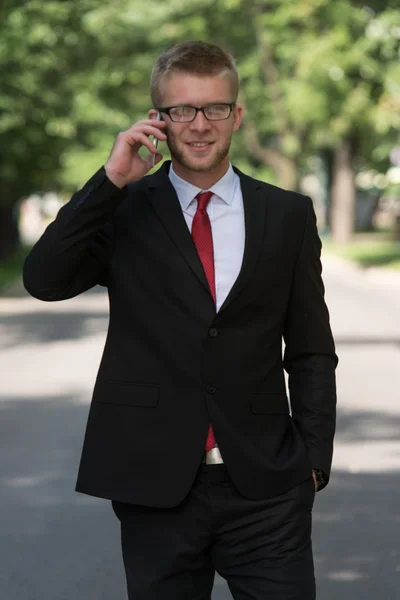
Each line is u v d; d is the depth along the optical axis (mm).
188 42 4801
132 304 4785
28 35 36219
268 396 4832
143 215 4832
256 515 4762
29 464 11641
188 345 4727
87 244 4672
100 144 48781
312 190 114250
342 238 69938
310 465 4844
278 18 49250
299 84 48188
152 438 4727
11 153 39219
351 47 46969
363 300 33188
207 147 4750
